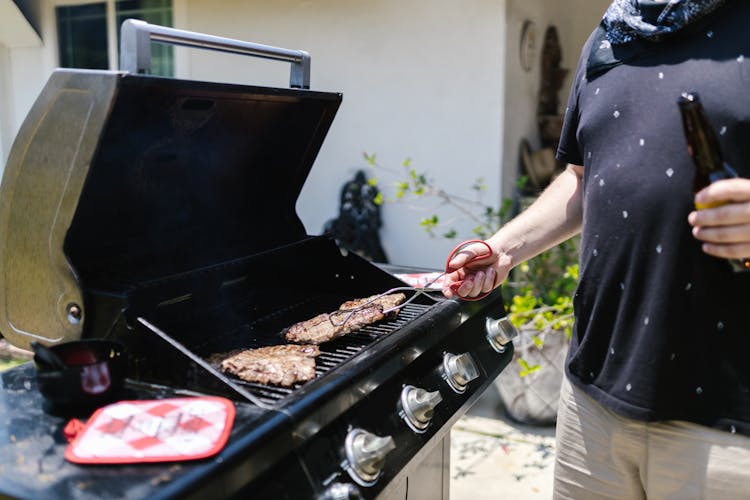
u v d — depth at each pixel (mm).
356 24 4344
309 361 1319
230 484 934
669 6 1284
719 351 1280
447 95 4160
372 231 4375
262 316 1785
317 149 1947
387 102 4344
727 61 1241
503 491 2916
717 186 1039
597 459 1544
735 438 1298
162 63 4996
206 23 4785
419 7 4145
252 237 1955
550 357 3336
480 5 3975
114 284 1295
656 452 1404
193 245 1760
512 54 4133
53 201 1237
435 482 1912
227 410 1064
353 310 1571
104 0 5023
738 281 1235
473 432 3457
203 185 1741
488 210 3822
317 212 4676
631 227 1361
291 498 1016
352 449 1147
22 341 1366
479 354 1771
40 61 5254
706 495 1347
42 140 1225
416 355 1457
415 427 1354
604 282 1435
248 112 1644
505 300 3664
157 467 918
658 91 1325
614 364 1434
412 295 1809
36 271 1300
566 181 1756
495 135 4066
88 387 1094
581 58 1543
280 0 4527
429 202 4305
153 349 1202
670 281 1308
